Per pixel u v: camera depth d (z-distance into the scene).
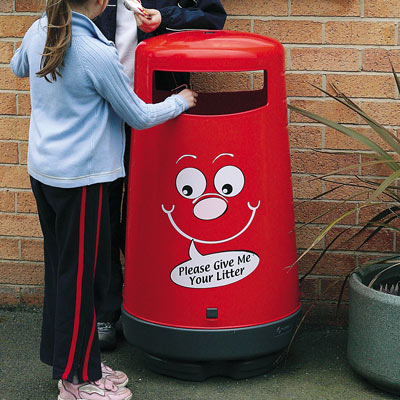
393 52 3.20
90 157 2.46
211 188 2.67
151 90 2.69
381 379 2.78
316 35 3.23
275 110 2.71
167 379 2.98
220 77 3.29
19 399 2.84
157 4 2.96
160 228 2.74
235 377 2.95
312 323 3.49
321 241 3.40
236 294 2.76
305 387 2.92
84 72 2.39
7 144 3.48
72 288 2.57
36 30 2.50
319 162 3.34
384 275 3.04
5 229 3.58
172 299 2.78
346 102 3.15
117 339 3.35
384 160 2.84
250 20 3.25
